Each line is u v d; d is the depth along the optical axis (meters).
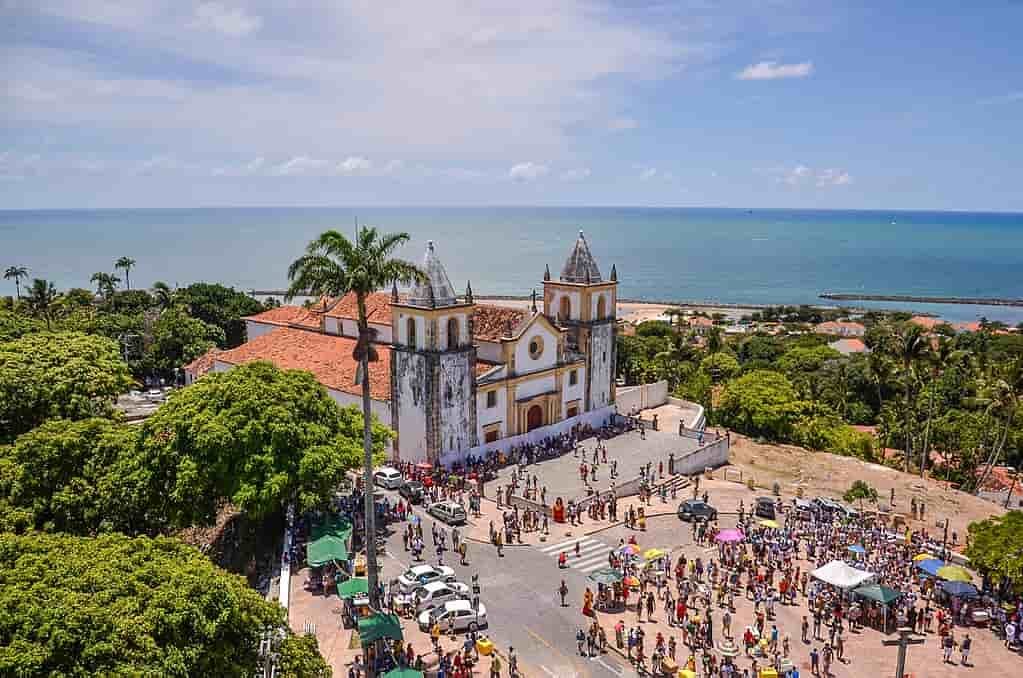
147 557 30.02
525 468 65.94
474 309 69.31
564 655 39.00
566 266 77.56
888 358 92.12
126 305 132.88
